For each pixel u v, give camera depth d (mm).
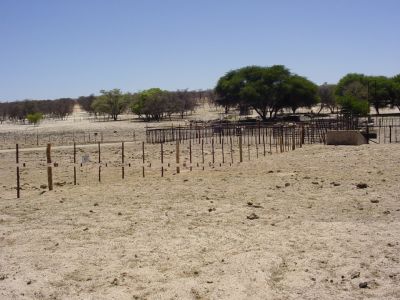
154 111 99500
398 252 10078
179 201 16703
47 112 163375
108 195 18516
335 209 14602
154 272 9453
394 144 35344
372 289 8273
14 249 11383
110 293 8438
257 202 16094
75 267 9883
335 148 34125
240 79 79625
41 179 25922
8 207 16703
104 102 112812
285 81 77562
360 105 69875
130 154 39375
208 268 9602
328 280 8750
